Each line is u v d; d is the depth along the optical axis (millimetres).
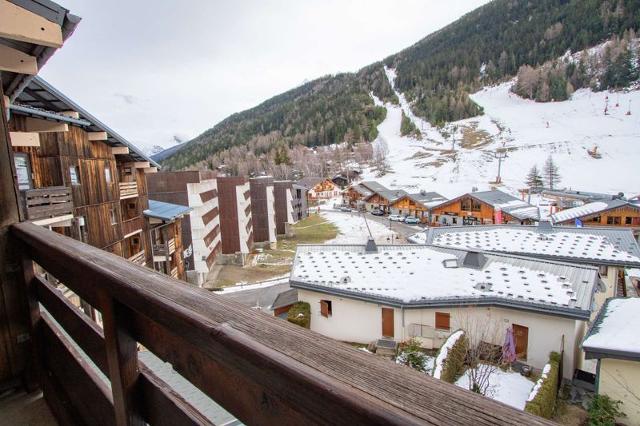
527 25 166000
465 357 10062
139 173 16000
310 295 13625
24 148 8836
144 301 1015
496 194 40844
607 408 8133
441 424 493
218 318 842
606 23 144750
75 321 1762
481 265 13242
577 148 81375
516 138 95188
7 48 2846
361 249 16047
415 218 45000
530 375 10188
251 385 786
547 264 12844
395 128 130625
